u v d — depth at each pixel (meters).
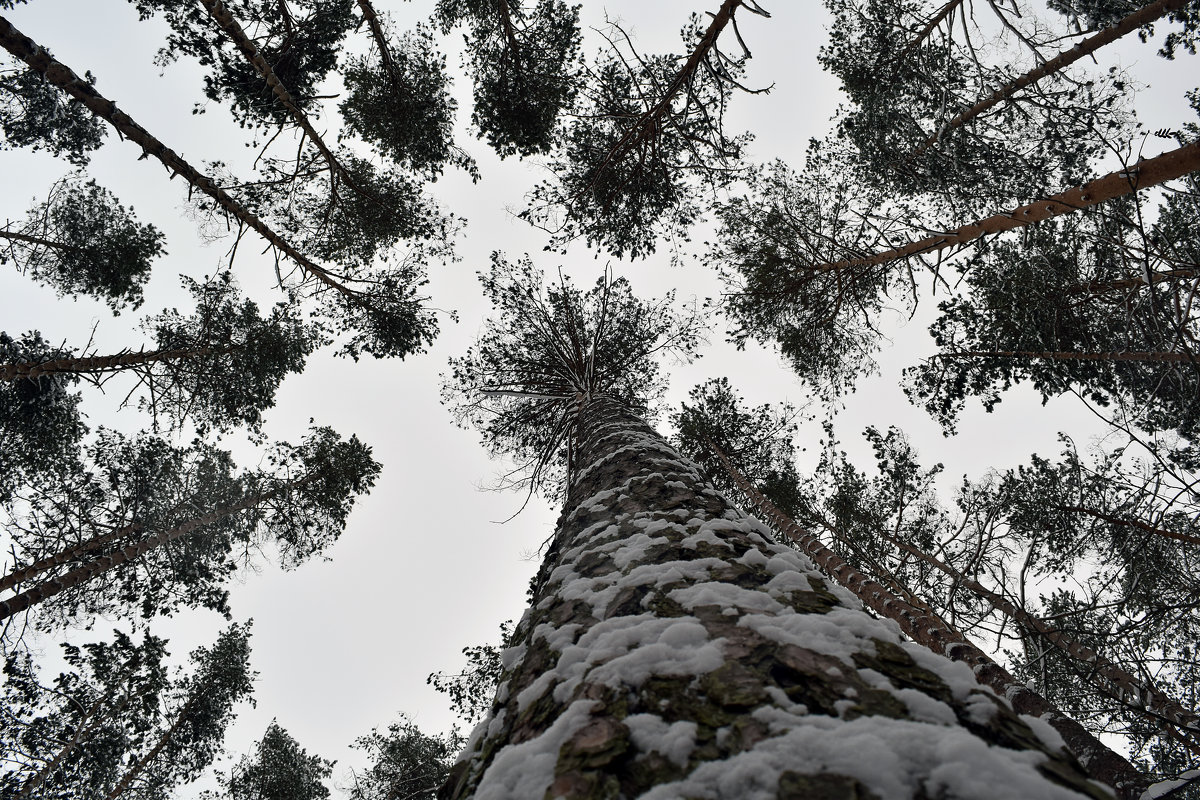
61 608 9.97
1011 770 1.01
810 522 10.09
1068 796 0.97
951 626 5.98
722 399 11.45
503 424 11.84
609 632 1.80
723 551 2.30
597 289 11.78
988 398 8.65
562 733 1.37
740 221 9.60
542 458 10.29
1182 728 4.22
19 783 9.43
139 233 10.32
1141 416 8.00
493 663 9.94
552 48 8.51
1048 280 7.46
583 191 8.28
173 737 11.97
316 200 9.62
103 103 5.74
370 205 9.53
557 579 2.64
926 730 1.10
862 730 1.12
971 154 7.96
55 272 10.17
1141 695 5.23
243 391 10.34
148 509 10.36
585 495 3.86
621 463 4.00
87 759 9.86
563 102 8.59
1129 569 6.55
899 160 8.61
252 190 8.49
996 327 8.05
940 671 1.44
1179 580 6.42
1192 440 7.73
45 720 9.86
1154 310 5.34
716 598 1.87
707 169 7.93
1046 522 7.46
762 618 1.69
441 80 9.40
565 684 1.64
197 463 11.48
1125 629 5.23
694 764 1.13
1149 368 7.45
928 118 8.49
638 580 2.15
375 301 10.30
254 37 7.15
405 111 9.30
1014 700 4.65
